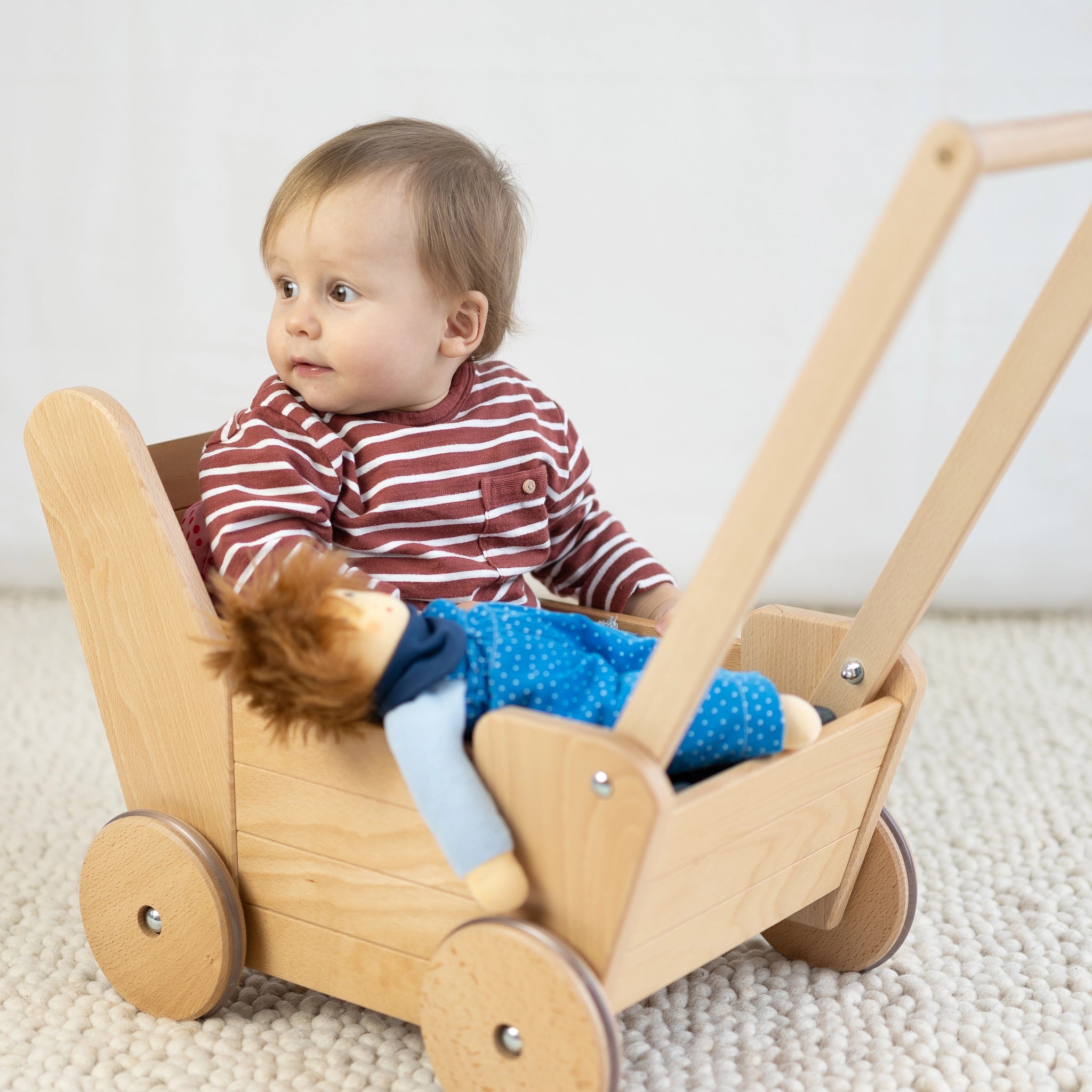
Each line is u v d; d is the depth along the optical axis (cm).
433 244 100
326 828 84
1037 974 103
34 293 194
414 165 100
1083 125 66
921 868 121
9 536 199
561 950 73
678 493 202
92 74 188
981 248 190
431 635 77
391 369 99
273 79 187
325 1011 95
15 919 109
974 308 192
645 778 69
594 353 197
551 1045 73
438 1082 85
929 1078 88
